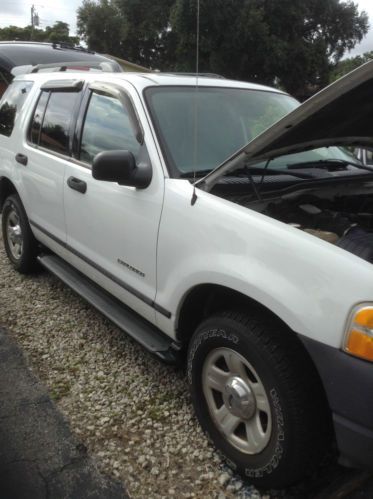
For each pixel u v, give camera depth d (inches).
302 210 106.9
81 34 1349.7
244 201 109.3
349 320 76.4
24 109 183.9
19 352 141.2
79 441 107.0
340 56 1218.0
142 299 117.8
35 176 166.1
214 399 102.3
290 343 87.0
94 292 145.3
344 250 82.1
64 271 161.2
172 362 113.0
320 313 79.0
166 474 98.5
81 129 145.6
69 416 114.7
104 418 114.0
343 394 77.4
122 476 98.0
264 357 87.3
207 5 891.4
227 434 98.8
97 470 99.2
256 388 91.7
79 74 158.1
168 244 106.7
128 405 118.8
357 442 77.6
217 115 129.3
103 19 1298.0
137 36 1256.2
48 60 367.2
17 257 194.2
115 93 131.3
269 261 86.4
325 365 78.9
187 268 101.3
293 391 84.7
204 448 105.1
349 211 117.2
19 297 175.5
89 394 122.8
